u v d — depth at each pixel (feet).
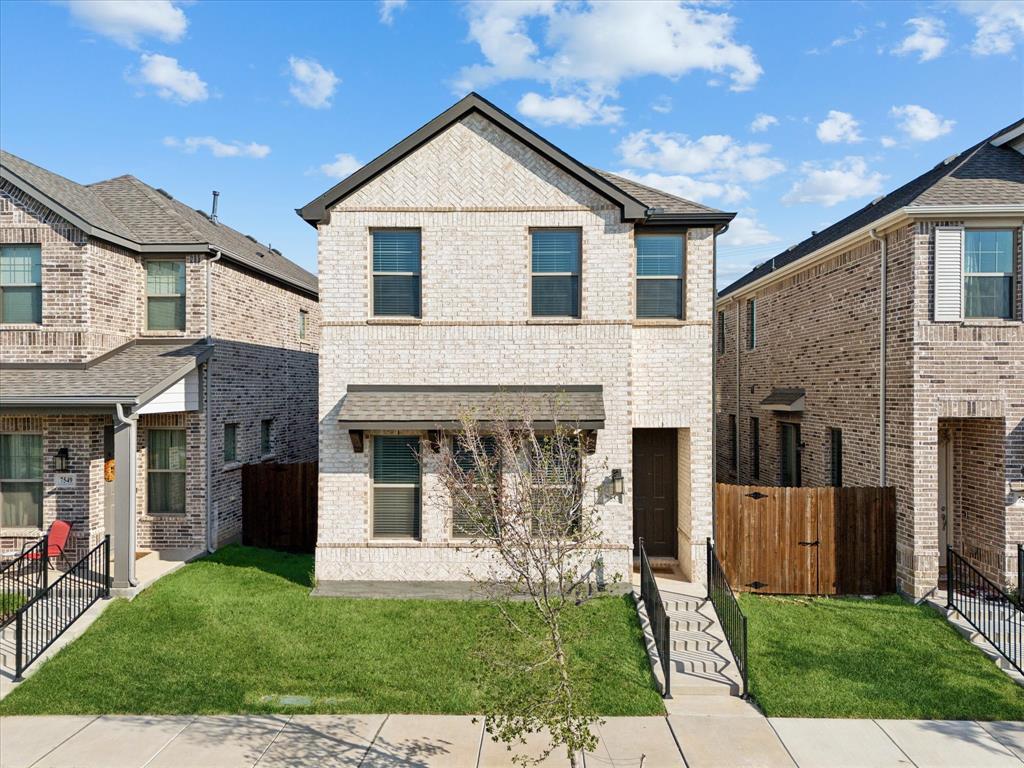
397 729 25.79
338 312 39.83
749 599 38.73
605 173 45.52
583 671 22.49
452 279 39.73
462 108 39.24
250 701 27.55
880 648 32.37
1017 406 38.42
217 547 49.42
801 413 55.31
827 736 25.40
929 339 38.68
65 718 26.37
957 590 38.09
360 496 39.34
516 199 39.70
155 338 48.80
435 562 38.96
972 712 26.96
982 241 39.29
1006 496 38.47
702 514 40.42
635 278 41.50
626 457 39.11
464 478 28.17
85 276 43.78
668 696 28.25
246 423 54.90
